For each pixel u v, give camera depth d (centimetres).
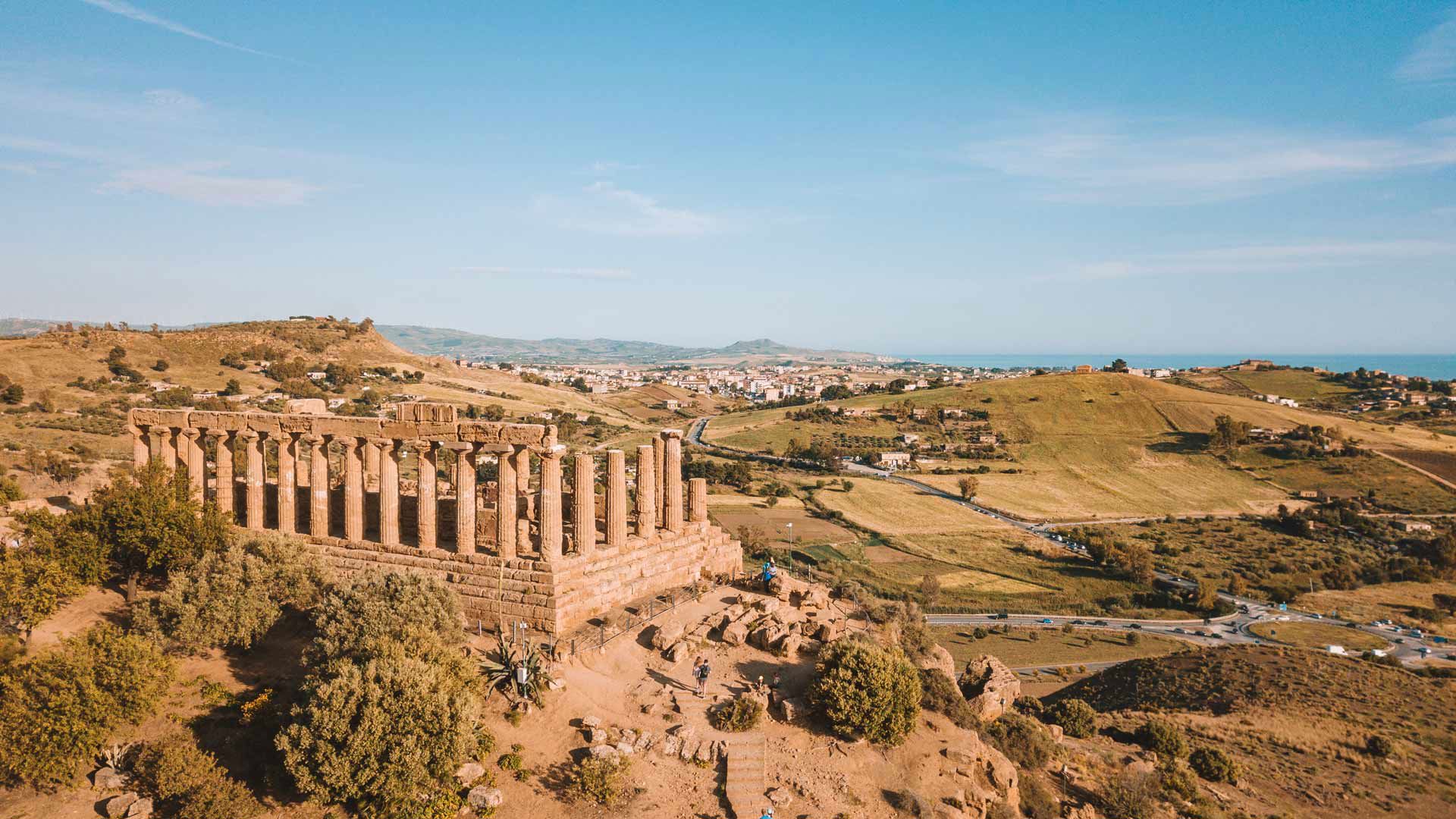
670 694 3506
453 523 4691
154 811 2700
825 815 2889
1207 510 18925
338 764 2692
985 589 13738
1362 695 8175
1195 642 11938
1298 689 8269
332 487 4984
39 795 2728
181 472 4550
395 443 4384
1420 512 18138
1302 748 6719
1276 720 7381
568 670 3581
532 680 3356
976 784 3416
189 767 2714
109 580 4231
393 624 3331
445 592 3672
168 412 4841
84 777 2823
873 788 3142
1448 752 6769
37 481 8094
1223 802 5238
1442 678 10100
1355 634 12469
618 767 2939
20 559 3619
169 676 3206
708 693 3547
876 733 3378
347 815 2767
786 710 3459
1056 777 4434
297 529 4838
